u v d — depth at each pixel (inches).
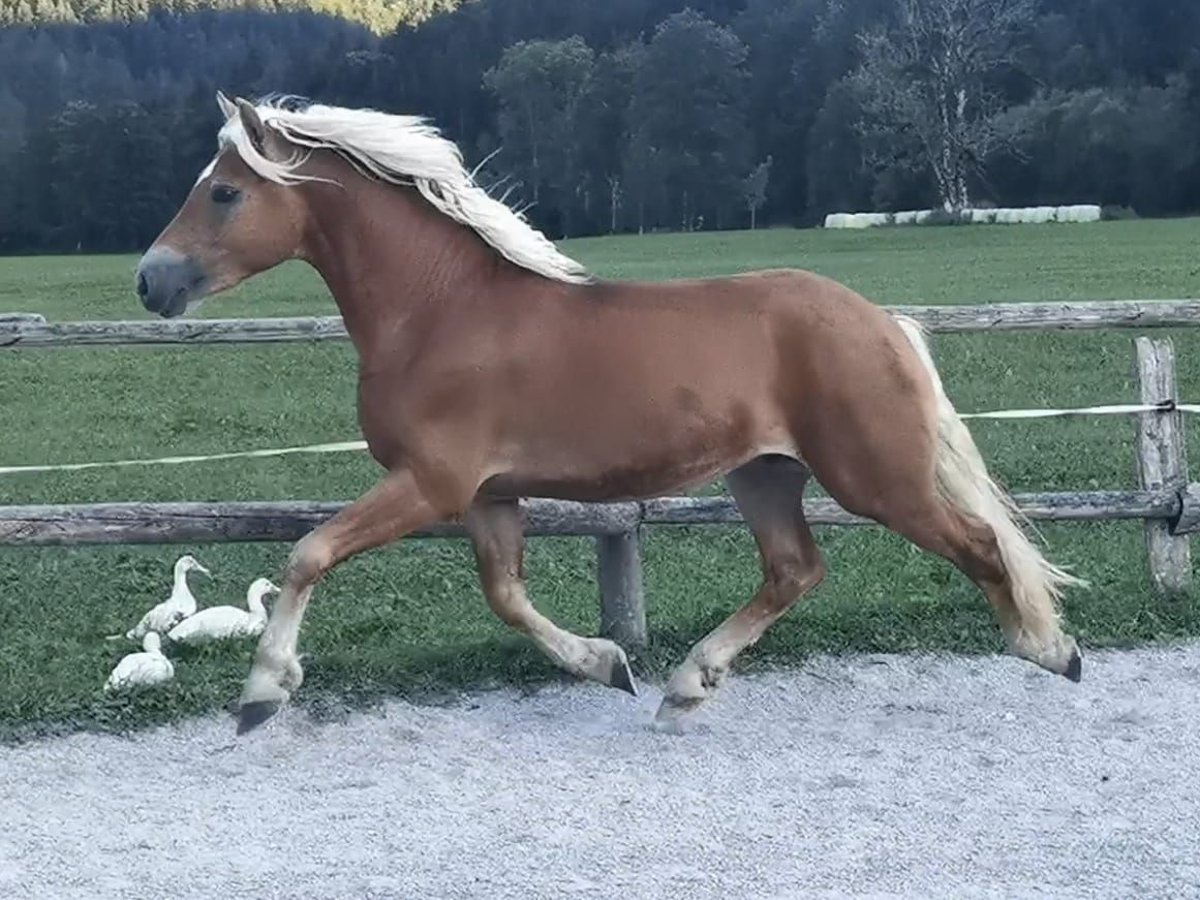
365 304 202.5
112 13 3745.1
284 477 422.0
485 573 216.5
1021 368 591.2
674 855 171.0
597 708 225.9
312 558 193.9
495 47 3221.0
